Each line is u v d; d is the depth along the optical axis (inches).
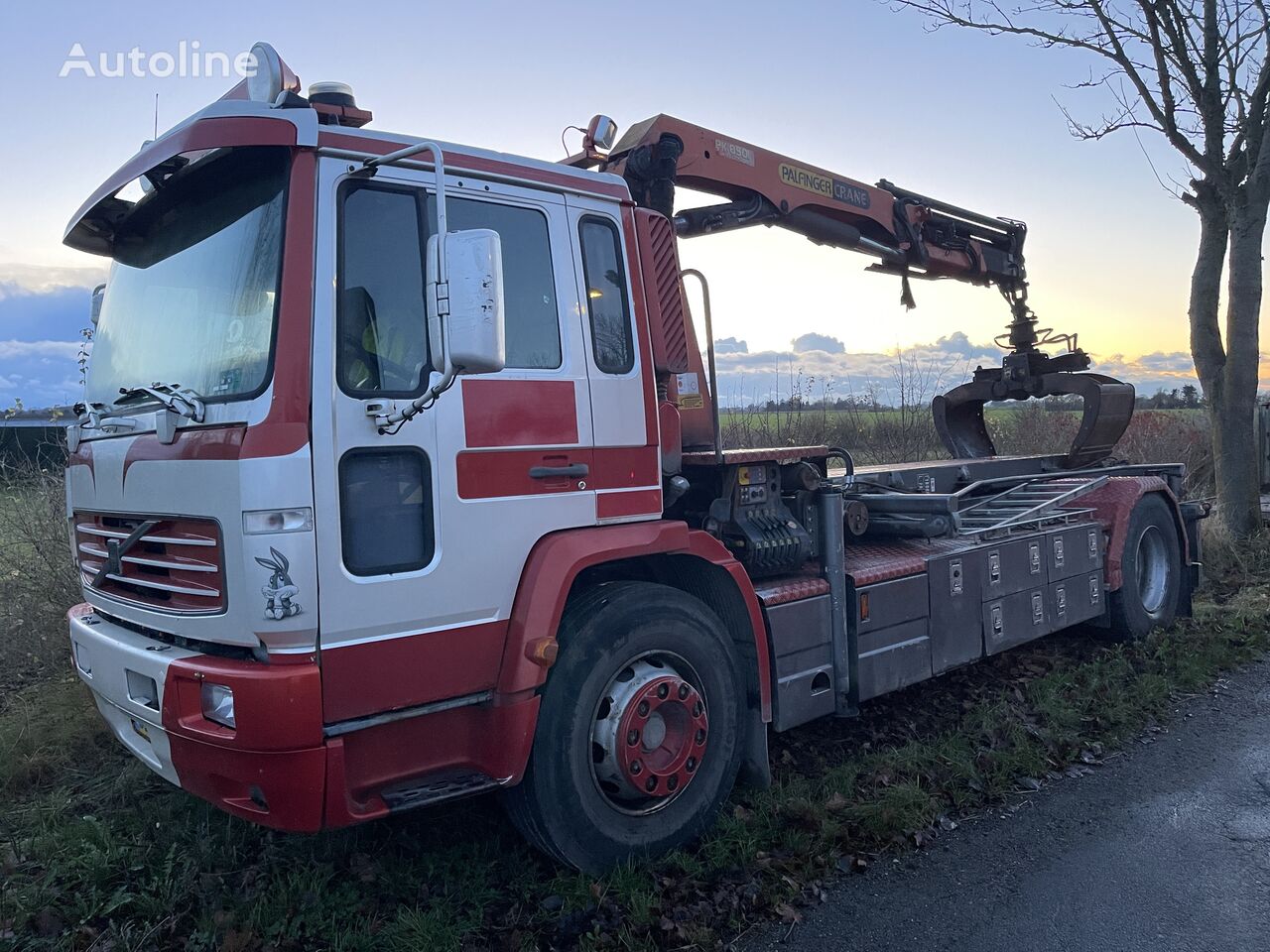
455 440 126.3
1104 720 210.4
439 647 124.8
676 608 150.2
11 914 131.9
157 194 141.7
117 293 153.6
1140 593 278.2
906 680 194.7
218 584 114.9
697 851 152.6
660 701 144.0
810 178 252.5
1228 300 415.8
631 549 143.9
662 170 198.5
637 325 152.7
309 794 113.8
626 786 142.6
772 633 168.7
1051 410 543.2
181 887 136.8
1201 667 246.8
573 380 141.1
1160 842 156.3
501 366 110.2
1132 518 276.2
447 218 131.0
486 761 132.1
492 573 129.7
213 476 113.7
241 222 125.3
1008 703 219.1
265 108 118.7
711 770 155.6
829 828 155.3
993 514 242.4
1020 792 177.6
